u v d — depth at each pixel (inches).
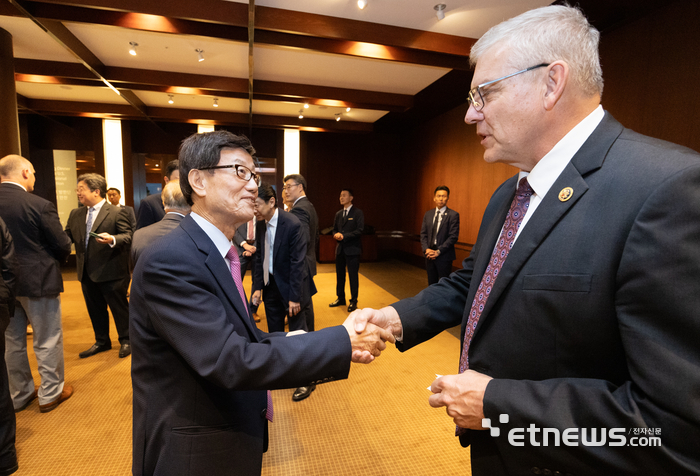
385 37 140.5
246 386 31.3
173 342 31.6
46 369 89.7
